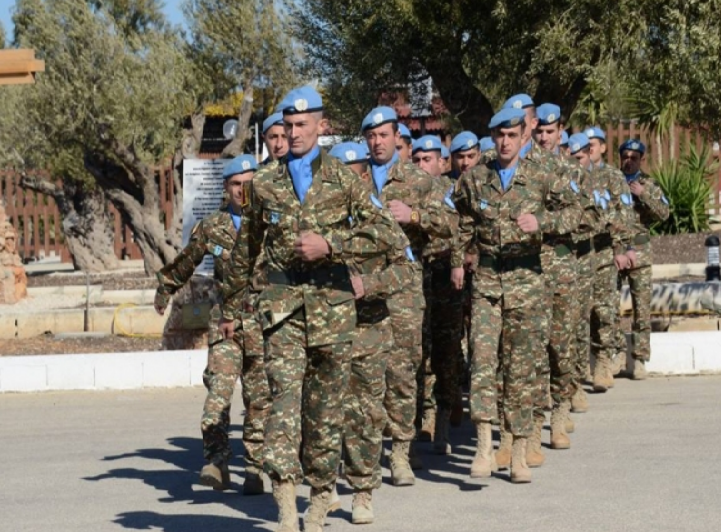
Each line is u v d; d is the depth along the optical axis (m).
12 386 13.64
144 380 13.82
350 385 7.82
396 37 17.64
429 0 17.05
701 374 13.85
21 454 10.41
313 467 7.12
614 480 8.84
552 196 8.89
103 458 10.20
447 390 10.07
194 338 15.32
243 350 8.65
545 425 11.27
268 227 7.12
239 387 13.67
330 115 18.95
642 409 11.73
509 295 8.80
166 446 10.66
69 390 13.70
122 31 23.28
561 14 15.84
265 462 6.86
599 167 12.59
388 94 19.20
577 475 9.05
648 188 13.38
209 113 30.47
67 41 22.81
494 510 8.05
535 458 9.38
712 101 15.80
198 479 9.38
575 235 11.00
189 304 15.22
